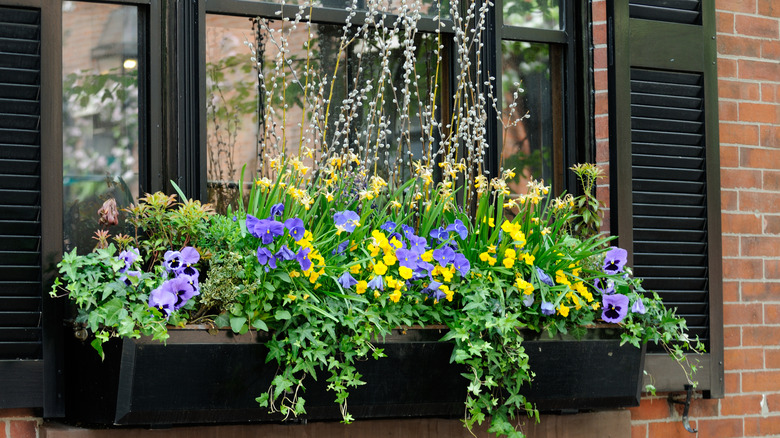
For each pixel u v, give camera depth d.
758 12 4.27
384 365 3.17
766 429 4.15
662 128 3.95
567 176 3.98
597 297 3.52
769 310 4.19
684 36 4.00
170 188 3.41
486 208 3.42
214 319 2.99
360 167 3.50
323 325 3.03
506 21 3.94
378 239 3.17
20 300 3.08
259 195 3.22
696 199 3.99
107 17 3.39
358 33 3.52
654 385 3.84
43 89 3.13
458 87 3.64
